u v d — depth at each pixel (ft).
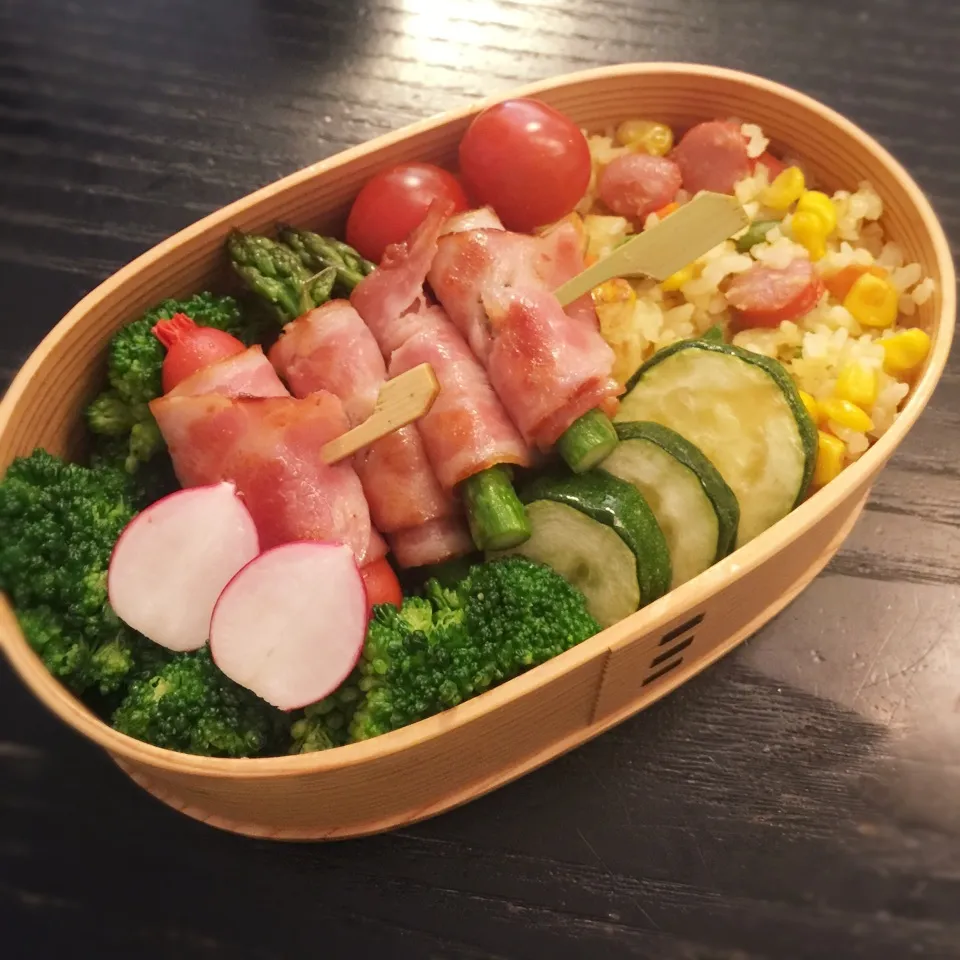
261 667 0.56
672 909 0.64
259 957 0.63
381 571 0.62
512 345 0.62
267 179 0.90
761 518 0.64
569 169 0.70
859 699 0.70
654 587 0.60
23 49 0.96
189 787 0.58
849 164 0.73
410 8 0.97
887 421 0.67
